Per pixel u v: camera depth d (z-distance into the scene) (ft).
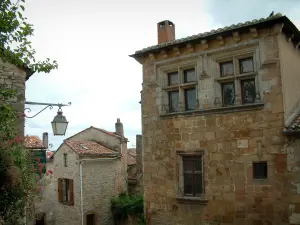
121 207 64.95
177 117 35.68
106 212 66.49
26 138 30.09
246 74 31.42
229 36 32.40
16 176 20.92
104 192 67.15
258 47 30.89
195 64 34.94
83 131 79.82
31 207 25.50
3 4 17.70
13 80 30.12
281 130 29.07
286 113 29.53
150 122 37.88
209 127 33.32
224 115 32.48
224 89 33.73
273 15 29.14
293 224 27.89
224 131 32.32
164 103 37.04
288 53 32.14
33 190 25.00
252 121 30.73
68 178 67.05
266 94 30.17
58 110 29.19
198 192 34.14
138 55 38.60
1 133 22.58
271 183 29.27
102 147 72.02
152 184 37.04
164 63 36.99
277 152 29.14
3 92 22.74
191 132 34.50
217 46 33.27
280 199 28.71
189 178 34.86
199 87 34.30
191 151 34.32
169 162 35.91
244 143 31.01
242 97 32.22
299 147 28.07
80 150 65.82
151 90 38.04
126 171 73.15
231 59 32.96
